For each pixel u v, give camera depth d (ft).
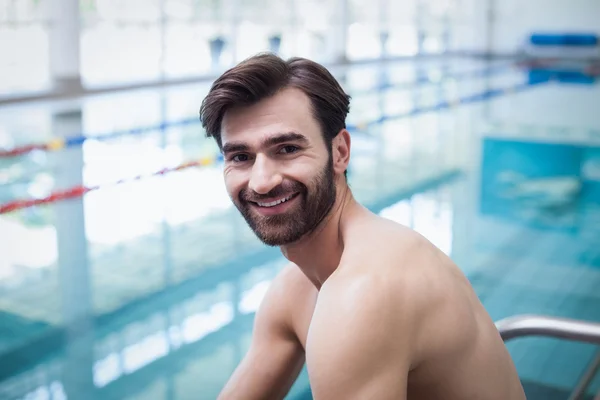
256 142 2.20
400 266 2.15
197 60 35.04
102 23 29.60
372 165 15.44
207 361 6.53
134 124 20.16
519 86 29.55
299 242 2.40
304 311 2.75
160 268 9.06
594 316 7.50
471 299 2.37
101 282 8.55
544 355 6.56
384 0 44.75
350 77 32.53
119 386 6.06
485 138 18.42
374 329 2.00
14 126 19.40
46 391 5.96
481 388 2.27
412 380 2.22
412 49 48.42
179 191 13.05
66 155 16.12
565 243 10.03
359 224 2.36
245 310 7.72
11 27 24.71
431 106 24.23
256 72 2.18
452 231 10.58
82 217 11.37
